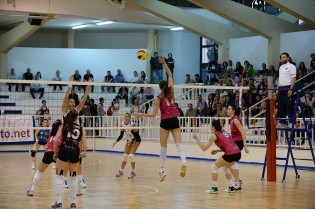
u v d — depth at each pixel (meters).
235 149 11.70
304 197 11.26
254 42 28.28
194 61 32.78
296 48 26.47
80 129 9.82
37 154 24.56
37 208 9.87
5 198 11.08
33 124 25.39
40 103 29.95
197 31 28.47
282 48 27.06
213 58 31.98
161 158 10.98
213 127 11.78
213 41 29.33
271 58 26.98
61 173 9.83
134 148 14.96
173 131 10.84
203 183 13.69
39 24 26.64
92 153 25.08
